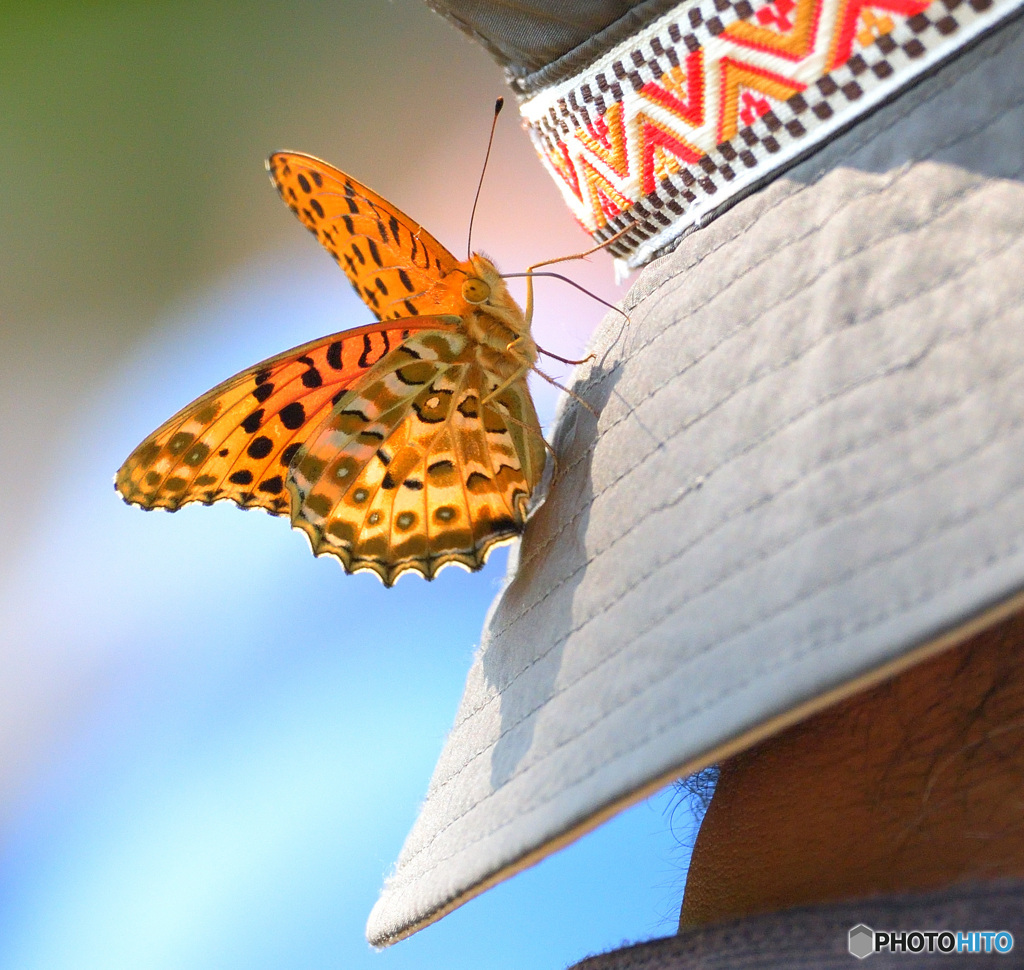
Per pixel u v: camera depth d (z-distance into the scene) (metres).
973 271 1.07
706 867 1.08
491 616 1.10
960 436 1.00
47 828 1.87
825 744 1.08
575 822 1.07
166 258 3.34
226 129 3.65
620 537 1.08
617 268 1.10
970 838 1.07
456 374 1.12
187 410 1.12
